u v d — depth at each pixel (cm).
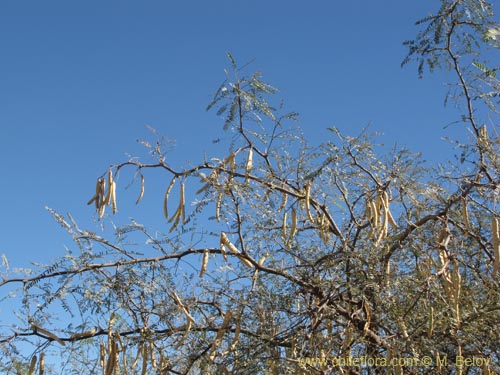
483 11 765
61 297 718
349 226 830
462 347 747
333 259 768
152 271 770
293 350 704
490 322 741
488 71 784
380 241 754
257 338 751
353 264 770
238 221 751
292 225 768
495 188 730
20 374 726
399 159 786
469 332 729
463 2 772
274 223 820
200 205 768
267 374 705
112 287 739
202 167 779
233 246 755
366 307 721
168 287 766
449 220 739
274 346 730
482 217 800
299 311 774
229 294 784
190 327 751
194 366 802
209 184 762
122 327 768
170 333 773
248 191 770
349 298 780
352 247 779
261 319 762
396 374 688
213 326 796
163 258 768
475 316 723
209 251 774
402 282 739
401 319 711
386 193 769
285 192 787
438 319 714
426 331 721
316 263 779
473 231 762
